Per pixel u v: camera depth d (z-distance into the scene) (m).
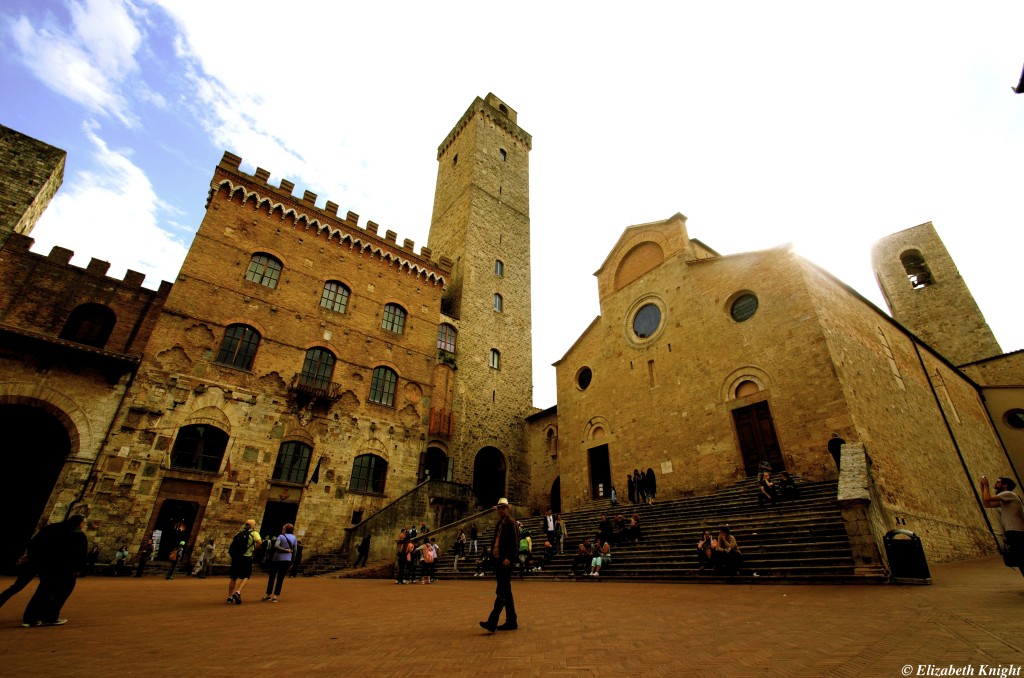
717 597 10.13
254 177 28.08
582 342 33.03
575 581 16.05
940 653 4.62
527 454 37.72
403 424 29.39
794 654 5.07
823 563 12.02
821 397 19.22
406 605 10.81
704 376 24.14
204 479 21.72
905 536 10.56
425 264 34.53
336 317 28.75
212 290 24.70
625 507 23.34
